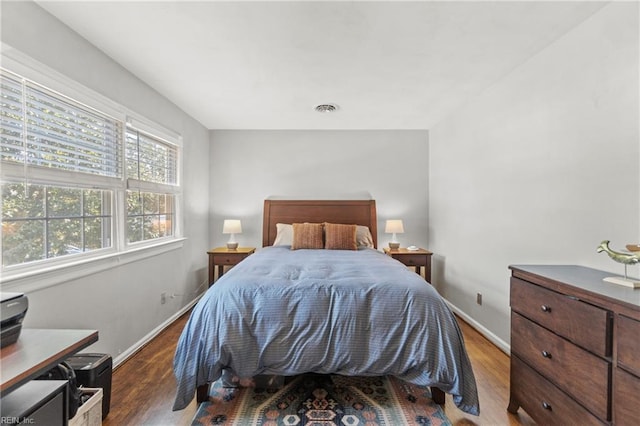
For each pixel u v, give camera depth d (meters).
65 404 1.05
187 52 2.02
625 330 1.02
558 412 1.30
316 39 1.87
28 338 1.03
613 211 1.52
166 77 2.40
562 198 1.84
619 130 1.49
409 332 1.63
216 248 3.86
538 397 1.43
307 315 1.66
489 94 2.60
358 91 2.71
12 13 1.42
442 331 1.63
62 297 1.68
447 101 2.96
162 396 1.78
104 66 2.02
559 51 1.86
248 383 1.93
